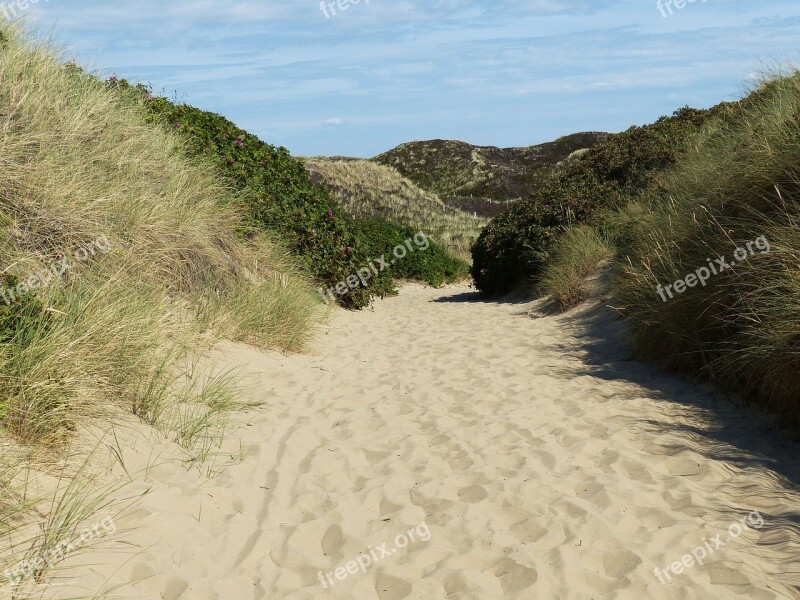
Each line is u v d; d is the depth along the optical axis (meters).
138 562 3.46
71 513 3.62
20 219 6.32
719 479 4.68
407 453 5.28
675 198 9.23
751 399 5.99
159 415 5.25
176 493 4.23
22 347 4.69
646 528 4.03
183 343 6.56
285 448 5.30
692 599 3.34
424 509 4.38
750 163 7.42
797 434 5.33
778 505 4.23
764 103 10.32
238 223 9.84
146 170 8.53
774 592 3.32
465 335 10.41
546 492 4.54
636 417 5.92
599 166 16.69
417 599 3.40
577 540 3.89
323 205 13.78
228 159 11.38
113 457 4.44
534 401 6.58
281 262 10.45
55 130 7.52
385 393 7.00
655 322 7.46
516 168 50.00
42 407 4.34
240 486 4.59
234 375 6.72
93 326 5.25
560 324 10.60
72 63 9.31
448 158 53.19
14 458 3.90
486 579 3.55
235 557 3.77
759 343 5.81
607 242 12.85
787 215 6.21
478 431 5.77
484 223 37.84
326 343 9.45
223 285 8.51
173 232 8.03
